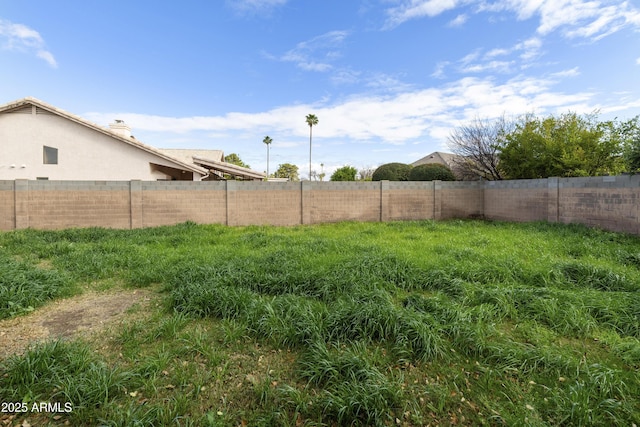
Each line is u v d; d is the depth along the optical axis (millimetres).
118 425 1706
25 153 10836
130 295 3865
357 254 5117
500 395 2021
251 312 3037
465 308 3166
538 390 2062
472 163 14672
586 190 7875
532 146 10828
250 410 1916
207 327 3004
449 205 11328
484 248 5730
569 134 10164
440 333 2691
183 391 2055
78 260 5043
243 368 2350
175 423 1784
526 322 2963
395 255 4918
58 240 6930
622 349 2475
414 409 1896
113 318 3211
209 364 2373
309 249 5676
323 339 2615
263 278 4059
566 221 8430
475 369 2299
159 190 9180
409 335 2594
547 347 2492
